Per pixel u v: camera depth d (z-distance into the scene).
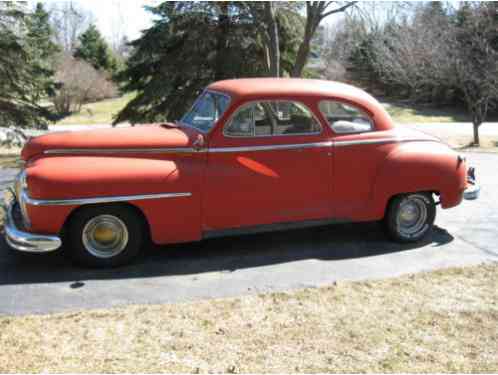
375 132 5.72
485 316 4.15
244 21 16.25
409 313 4.19
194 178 5.08
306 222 5.57
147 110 17.33
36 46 18.64
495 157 12.89
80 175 4.77
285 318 4.09
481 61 16.89
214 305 4.30
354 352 3.60
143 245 5.73
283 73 17.22
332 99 5.54
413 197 5.83
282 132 5.38
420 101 34.59
